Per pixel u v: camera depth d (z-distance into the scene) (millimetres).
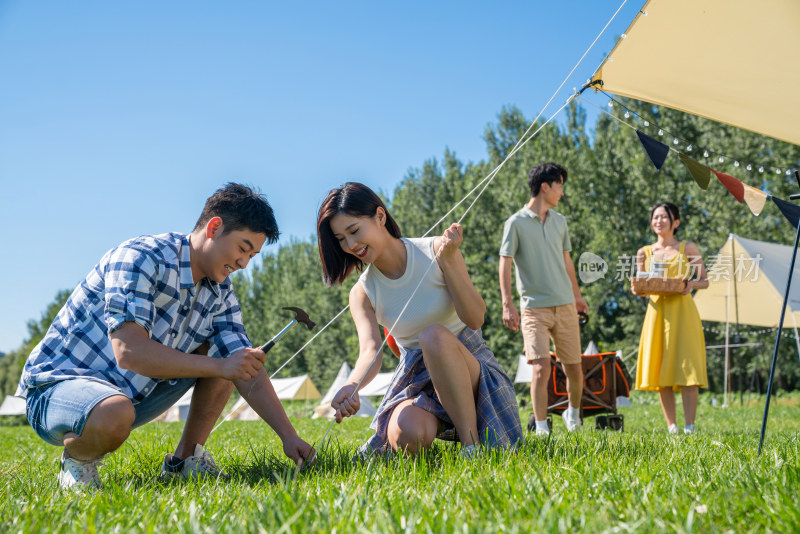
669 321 4629
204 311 2521
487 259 23297
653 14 3123
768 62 3229
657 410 9734
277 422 2543
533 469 1837
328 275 2654
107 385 2209
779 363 18266
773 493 1473
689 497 1466
